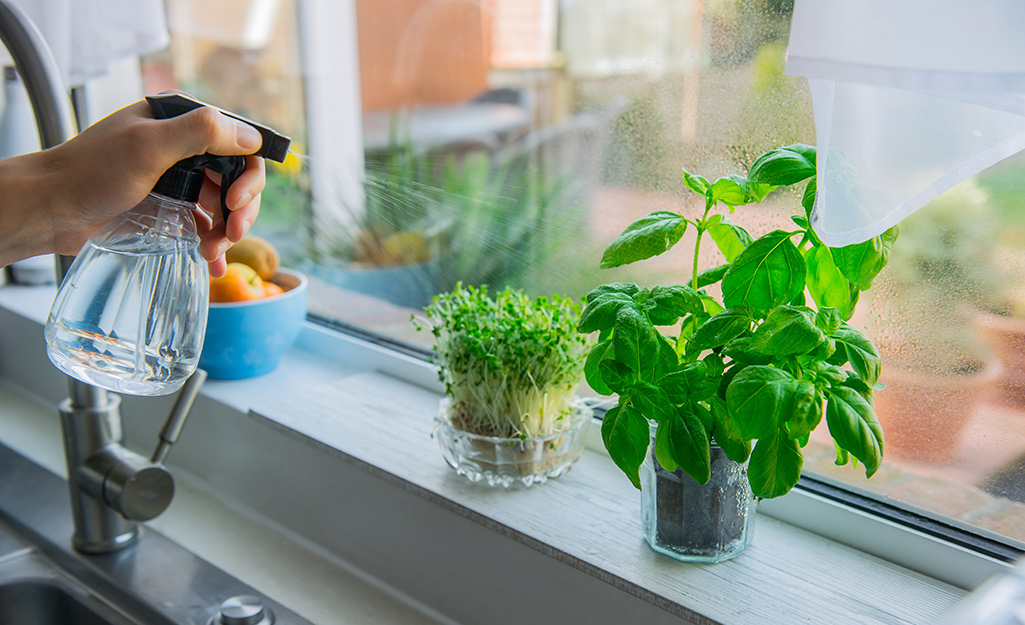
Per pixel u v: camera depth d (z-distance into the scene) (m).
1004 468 0.68
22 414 1.29
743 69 0.77
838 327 0.56
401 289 1.11
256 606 0.77
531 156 0.99
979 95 0.44
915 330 0.71
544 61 0.96
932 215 0.69
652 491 0.67
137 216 0.57
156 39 1.02
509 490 0.79
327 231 1.20
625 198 0.90
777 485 0.55
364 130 1.18
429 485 0.79
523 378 0.77
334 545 0.92
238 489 1.03
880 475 0.74
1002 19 0.41
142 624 0.81
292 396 1.00
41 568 0.90
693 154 0.83
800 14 0.45
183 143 0.54
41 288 1.44
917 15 0.42
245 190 0.60
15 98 1.30
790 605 0.63
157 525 0.98
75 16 0.99
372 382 1.06
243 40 1.29
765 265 0.57
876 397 0.74
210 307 1.00
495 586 0.77
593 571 0.67
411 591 0.85
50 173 0.55
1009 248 0.65
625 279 0.91
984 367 0.68
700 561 0.68
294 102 1.26
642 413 0.58
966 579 0.67
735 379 0.54
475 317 0.79
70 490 0.89
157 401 1.11
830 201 0.50
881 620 0.61
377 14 1.15
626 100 0.88
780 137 0.76
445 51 1.08
